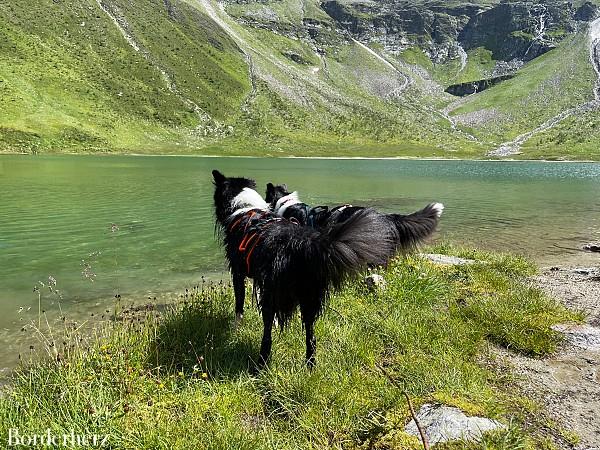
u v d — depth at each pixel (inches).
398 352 71.7
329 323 79.9
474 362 69.7
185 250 163.8
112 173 552.1
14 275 129.9
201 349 71.2
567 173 824.9
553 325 82.7
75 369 62.2
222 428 50.3
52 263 143.6
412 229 89.3
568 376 66.2
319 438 51.2
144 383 60.2
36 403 53.5
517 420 53.4
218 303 91.5
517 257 144.9
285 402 57.6
